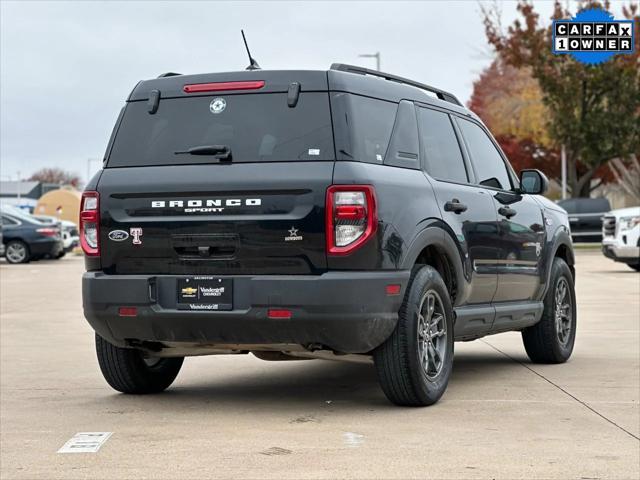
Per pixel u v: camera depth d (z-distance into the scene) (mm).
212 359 10117
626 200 57250
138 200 7172
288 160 6914
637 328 12492
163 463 5641
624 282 20438
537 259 9250
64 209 53875
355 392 8016
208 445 6082
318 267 6758
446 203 7680
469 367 9383
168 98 7359
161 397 7863
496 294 8531
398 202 7031
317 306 6672
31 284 22031
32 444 6164
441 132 8086
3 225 32656
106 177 7305
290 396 7848
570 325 9789
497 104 49438
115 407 7422
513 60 41906
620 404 7363
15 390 8242
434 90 8352
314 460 5672
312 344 6941
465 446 6012
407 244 7043
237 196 6902
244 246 6871
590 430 6469
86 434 6430
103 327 7285
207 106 7223
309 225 6750
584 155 41938
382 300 6820
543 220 9469
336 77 7035
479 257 8125
